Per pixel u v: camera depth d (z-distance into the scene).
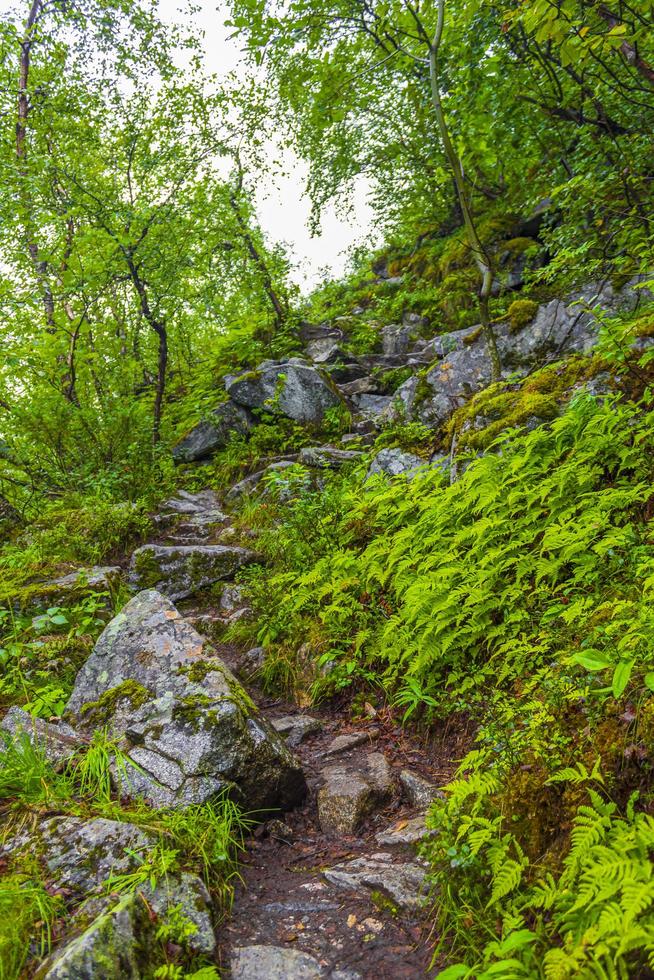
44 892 2.71
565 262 6.57
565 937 2.15
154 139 12.02
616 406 5.37
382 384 12.09
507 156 9.14
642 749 2.56
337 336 14.24
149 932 2.55
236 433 11.11
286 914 2.99
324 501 7.45
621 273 6.37
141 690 4.16
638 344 5.78
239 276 13.42
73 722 4.13
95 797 3.48
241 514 8.91
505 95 7.45
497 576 4.62
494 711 3.67
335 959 2.66
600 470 4.81
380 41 7.71
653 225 6.16
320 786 4.07
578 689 2.98
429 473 6.33
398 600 5.55
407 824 3.58
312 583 6.25
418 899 2.90
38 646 5.11
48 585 6.29
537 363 8.03
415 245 16.34
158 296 11.40
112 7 11.38
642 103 6.52
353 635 5.56
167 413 12.81
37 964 2.39
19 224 9.94
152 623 4.64
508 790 2.92
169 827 3.23
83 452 10.10
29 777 3.47
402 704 4.79
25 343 9.43
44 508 9.05
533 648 3.78
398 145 12.34
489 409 6.78
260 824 3.78
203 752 3.70
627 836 2.18
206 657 4.34
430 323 14.05
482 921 2.54
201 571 7.43
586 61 6.04
